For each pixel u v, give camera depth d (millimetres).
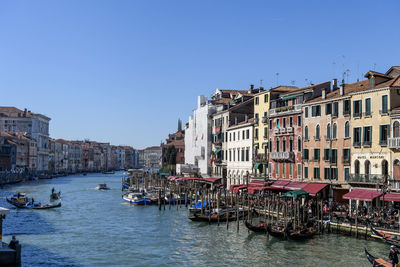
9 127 165250
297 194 41812
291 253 33156
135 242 38719
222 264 31141
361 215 38094
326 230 38594
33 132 167125
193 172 86750
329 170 47281
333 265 29797
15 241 29219
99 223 49062
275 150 57406
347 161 44812
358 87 45781
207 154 81812
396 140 39125
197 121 88125
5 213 30500
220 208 50781
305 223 39188
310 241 36250
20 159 150375
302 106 51781
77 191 96188
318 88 52062
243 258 32438
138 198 67688
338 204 44438
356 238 35875
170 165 116438
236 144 69125
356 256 31469
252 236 39688
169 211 59406
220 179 71812
